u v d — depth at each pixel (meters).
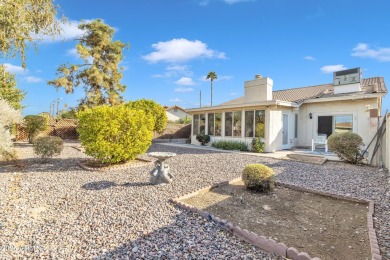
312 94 17.59
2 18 6.42
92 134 8.74
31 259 3.04
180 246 3.35
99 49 22.83
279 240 3.60
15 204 5.00
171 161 10.70
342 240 3.62
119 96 24.52
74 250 3.26
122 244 3.42
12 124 11.39
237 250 3.28
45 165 9.35
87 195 5.62
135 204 5.02
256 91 17.53
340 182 6.96
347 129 14.38
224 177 7.50
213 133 17.48
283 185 6.61
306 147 16.03
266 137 13.86
